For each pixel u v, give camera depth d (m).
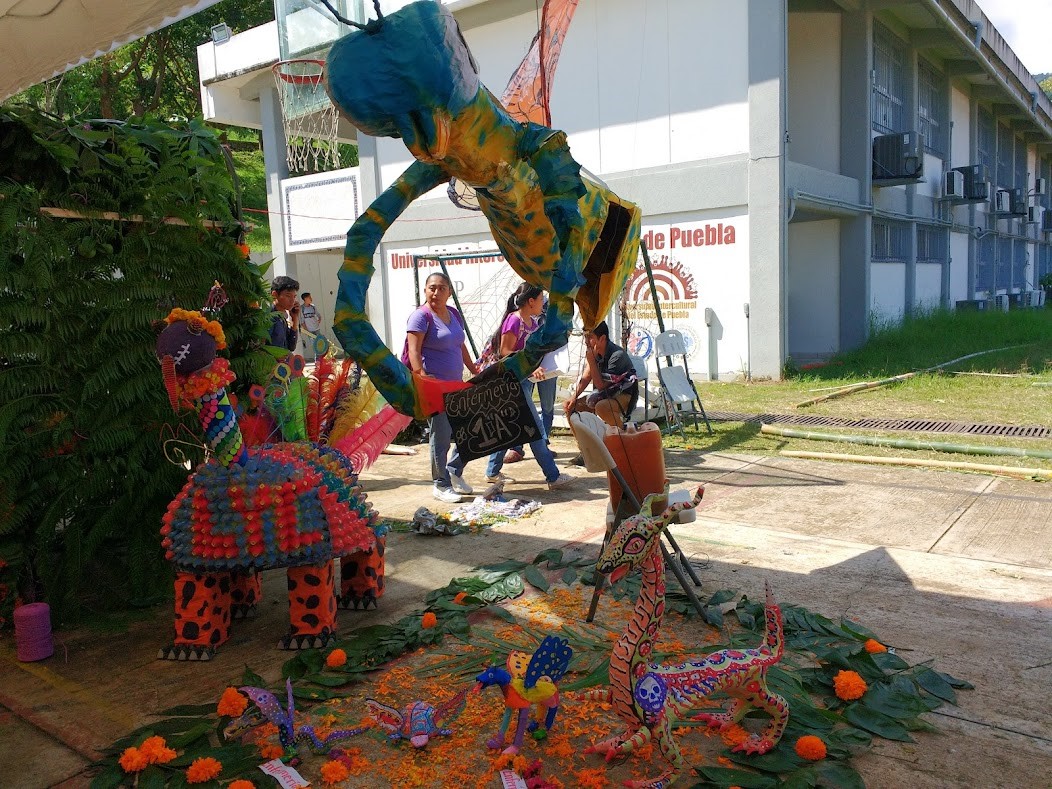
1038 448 7.41
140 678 3.73
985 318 17.88
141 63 27.70
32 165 4.40
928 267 19.94
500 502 6.48
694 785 2.78
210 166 4.97
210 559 3.75
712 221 12.84
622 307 7.27
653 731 2.63
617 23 13.35
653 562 2.69
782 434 8.61
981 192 20.33
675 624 4.06
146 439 4.67
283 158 18.42
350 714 3.31
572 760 2.95
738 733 3.05
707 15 12.54
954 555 4.93
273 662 3.86
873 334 15.50
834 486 6.66
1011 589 4.38
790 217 12.62
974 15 17.67
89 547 4.50
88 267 4.54
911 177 15.23
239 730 3.18
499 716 3.24
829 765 2.81
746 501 6.30
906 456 7.55
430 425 6.73
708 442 8.54
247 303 5.07
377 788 2.83
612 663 2.70
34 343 4.28
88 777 2.95
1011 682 3.39
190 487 3.89
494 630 4.09
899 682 3.33
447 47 2.59
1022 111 25.47
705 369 13.12
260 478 3.78
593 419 3.89
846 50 14.95
